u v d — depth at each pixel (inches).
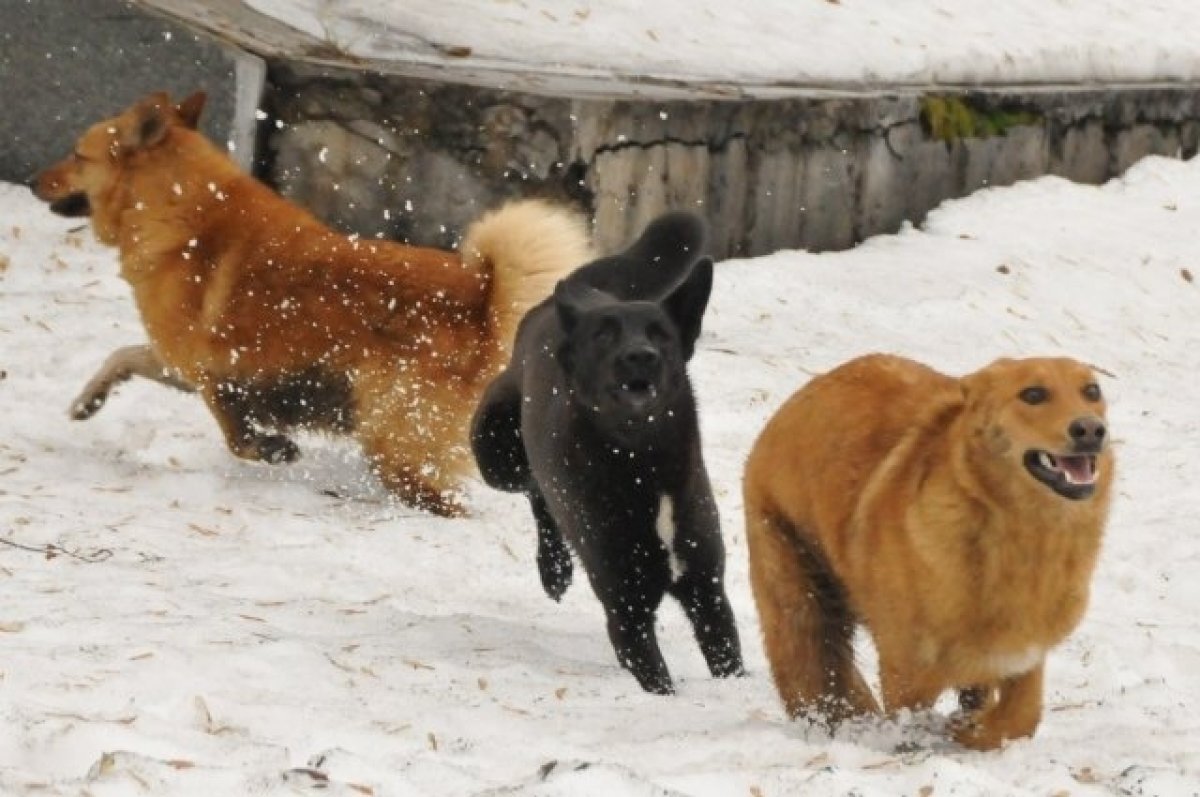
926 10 1015.0
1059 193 949.2
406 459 529.3
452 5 852.0
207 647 357.7
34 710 288.0
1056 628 292.0
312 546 470.3
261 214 548.1
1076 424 276.4
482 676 361.7
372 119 731.4
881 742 308.0
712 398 629.3
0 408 566.3
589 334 378.0
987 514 284.8
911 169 882.1
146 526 470.0
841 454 314.7
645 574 383.6
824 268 802.8
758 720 335.0
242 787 252.4
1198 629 444.8
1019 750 302.7
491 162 724.7
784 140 809.5
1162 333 807.7
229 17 769.6
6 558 427.2
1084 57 1037.8
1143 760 317.1
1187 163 1041.5
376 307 532.4
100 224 551.8
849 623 334.6
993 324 767.1
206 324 541.3
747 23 916.6
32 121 759.1
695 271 383.6
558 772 261.9
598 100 726.5
